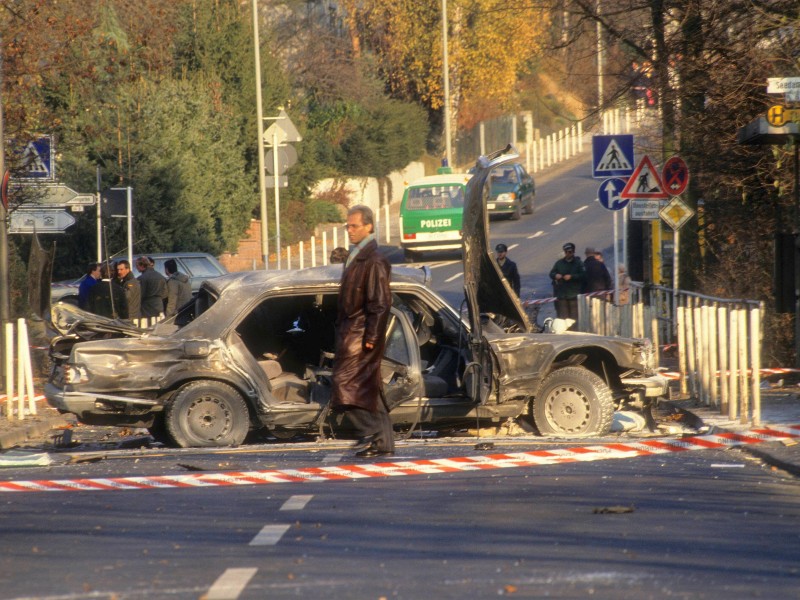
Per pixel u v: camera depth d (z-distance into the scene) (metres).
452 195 124.75
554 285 75.56
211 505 24.30
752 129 42.75
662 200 63.06
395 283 34.72
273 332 36.41
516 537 20.56
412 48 188.75
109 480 27.45
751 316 35.09
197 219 114.06
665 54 59.41
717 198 60.16
